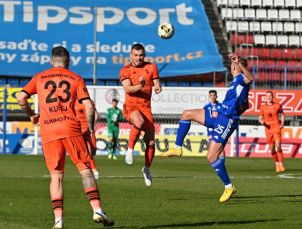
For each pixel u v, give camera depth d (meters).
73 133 18.27
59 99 18.41
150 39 89.19
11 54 85.25
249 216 22.84
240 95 26.75
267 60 89.00
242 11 94.81
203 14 92.44
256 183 38.06
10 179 38.69
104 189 33.12
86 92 18.59
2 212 23.70
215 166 27.05
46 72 18.78
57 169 18.38
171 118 71.25
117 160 62.31
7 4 89.94
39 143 70.81
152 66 31.09
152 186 35.16
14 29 87.56
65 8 91.00
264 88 82.38
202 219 21.95
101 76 84.19
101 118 71.12
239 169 52.16
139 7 92.62
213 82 86.12
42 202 27.02
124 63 86.50
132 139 31.28
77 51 86.88
